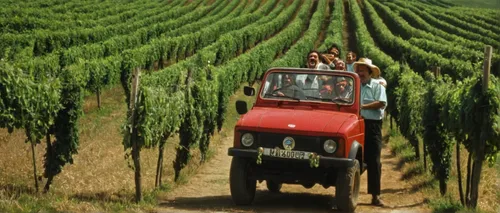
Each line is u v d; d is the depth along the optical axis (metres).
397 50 47.16
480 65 10.95
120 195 10.54
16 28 44.06
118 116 22.31
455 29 63.91
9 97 10.19
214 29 49.69
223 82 18.73
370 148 10.90
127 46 39.06
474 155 9.92
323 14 76.38
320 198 11.50
